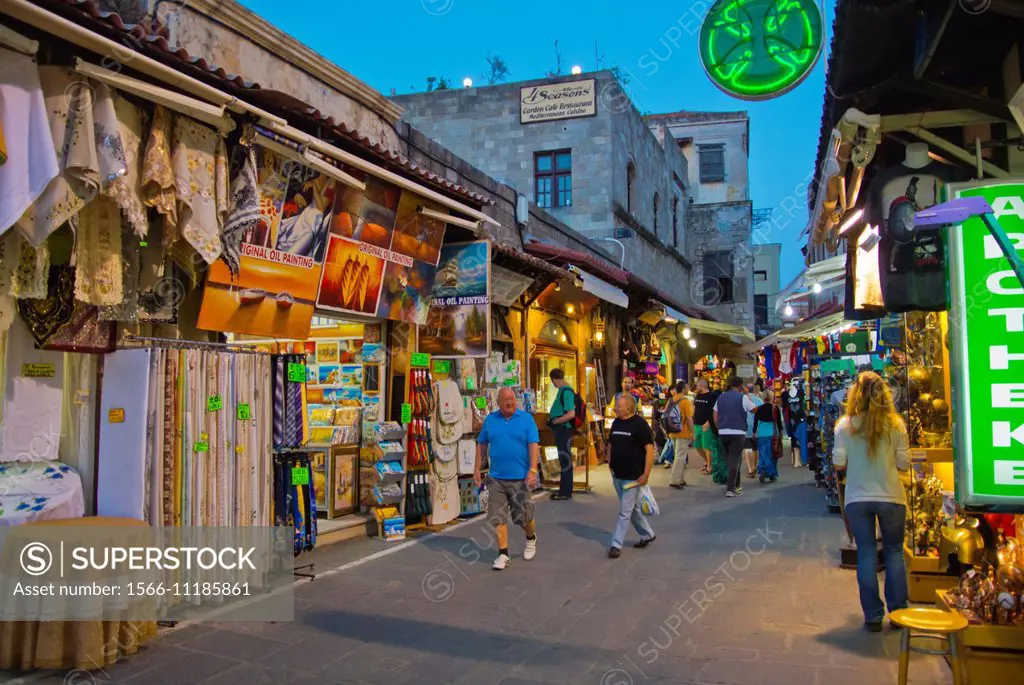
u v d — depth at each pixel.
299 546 6.52
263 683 4.29
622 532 7.61
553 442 12.15
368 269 7.93
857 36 4.84
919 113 5.26
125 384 5.27
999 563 4.47
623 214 20.83
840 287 16.33
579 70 21.33
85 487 5.34
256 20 8.19
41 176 4.00
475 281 9.18
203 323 6.08
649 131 24.94
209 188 5.30
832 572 6.78
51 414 5.20
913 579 5.79
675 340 26.14
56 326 5.04
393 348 9.02
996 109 5.02
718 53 5.63
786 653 4.73
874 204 5.34
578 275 12.74
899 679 3.82
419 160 11.51
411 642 5.01
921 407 6.27
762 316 42.56
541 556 7.61
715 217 33.31
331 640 5.03
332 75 9.54
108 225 5.02
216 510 5.70
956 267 3.75
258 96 5.59
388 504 8.55
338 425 9.08
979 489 3.67
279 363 6.31
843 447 5.38
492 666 4.59
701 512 10.21
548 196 20.42
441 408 9.25
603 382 17.48
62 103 4.29
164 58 4.77
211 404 5.68
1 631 4.33
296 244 6.89
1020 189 3.71
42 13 3.88
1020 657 3.90
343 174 6.69
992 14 4.64
